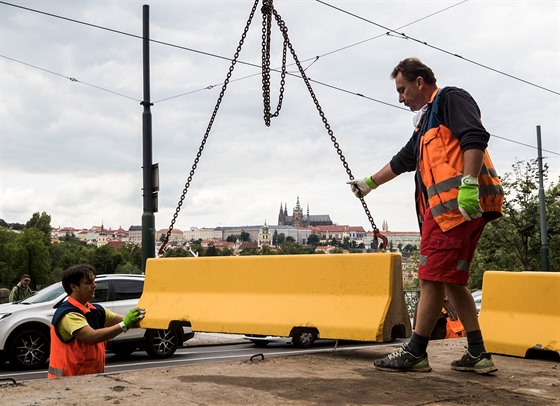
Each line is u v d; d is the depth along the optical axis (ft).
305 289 12.31
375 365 11.08
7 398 8.41
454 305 11.37
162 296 14.55
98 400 8.29
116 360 36.81
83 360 12.64
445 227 10.35
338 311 11.64
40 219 478.59
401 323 11.22
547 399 9.02
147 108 44.11
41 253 361.30
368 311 11.25
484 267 93.50
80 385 9.30
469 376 10.82
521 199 90.22
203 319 13.44
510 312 14.98
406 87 11.16
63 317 12.60
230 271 13.51
